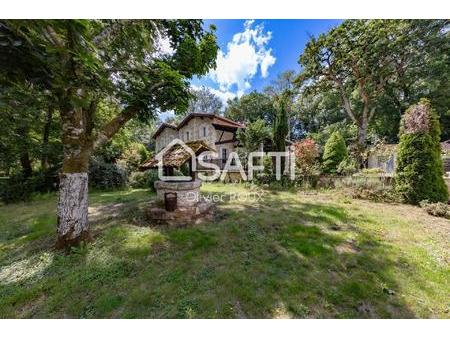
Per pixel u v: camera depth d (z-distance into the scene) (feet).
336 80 46.44
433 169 19.15
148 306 7.00
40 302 7.25
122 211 18.63
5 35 5.35
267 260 9.87
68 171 10.98
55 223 15.79
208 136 54.54
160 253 10.59
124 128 35.96
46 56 6.18
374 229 13.53
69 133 10.93
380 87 45.39
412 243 11.48
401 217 15.88
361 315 6.66
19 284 8.17
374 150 31.40
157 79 12.70
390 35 39.34
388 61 42.06
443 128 55.16
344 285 7.95
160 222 15.14
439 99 47.60
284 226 14.29
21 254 10.67
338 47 41.57
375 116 57.72
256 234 13.00
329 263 9.51
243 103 99.19
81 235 11.13
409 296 7.39
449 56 40.70
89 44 6.69
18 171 31.89
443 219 15.39
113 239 11.85
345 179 26.58
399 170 20.92
